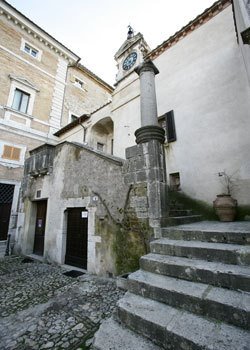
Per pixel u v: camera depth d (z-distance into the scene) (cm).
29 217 771
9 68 1146
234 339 144
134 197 406
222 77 585
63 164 651
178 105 680
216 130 567
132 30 1077
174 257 265
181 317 179
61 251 579
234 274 188
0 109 1061
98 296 344
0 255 770
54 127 1325
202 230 288
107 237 449
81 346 218
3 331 256
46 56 1387
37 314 296
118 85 958
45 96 1318
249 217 464
